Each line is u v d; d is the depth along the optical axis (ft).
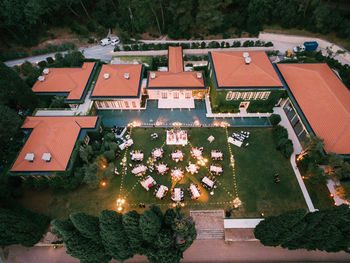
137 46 200.44
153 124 149.48
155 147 137.08
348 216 77.25
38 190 119.65
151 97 163.94
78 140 125.08
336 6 197.47
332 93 131.23
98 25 226.38
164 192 115.96
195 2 203.72
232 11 224.74
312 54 184.65
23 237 93.09
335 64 171.32
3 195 107.34
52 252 103.60
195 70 176.65
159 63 189.57
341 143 114.83
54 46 199.93
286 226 83.20
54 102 146.92
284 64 158.40
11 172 113.09
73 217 77.92
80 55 181.37
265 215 111.24
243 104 153.58
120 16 227.40
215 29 214.69
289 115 149.07
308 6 203.00
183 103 161.38
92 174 110.83
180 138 138.92
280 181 122.11
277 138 137.08
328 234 84.02
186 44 201.67
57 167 113.80
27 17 184.14
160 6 192.34
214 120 150.92
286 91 145.59
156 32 221.05
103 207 114.83
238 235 106.01
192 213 112.37
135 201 116.06
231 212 112.06
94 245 88.28
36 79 161.89
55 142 120.88
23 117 143.13
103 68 162.20
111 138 133.69
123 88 149.79
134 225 82.74
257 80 140.36
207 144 138.31
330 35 199.00
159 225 85.25
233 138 138.41
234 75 141.90
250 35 212.02
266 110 154.10
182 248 91.71
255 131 144.05
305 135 130.31
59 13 212.84
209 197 116.88
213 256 102.17
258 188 119.96
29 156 113.29
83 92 150.61
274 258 101.76
